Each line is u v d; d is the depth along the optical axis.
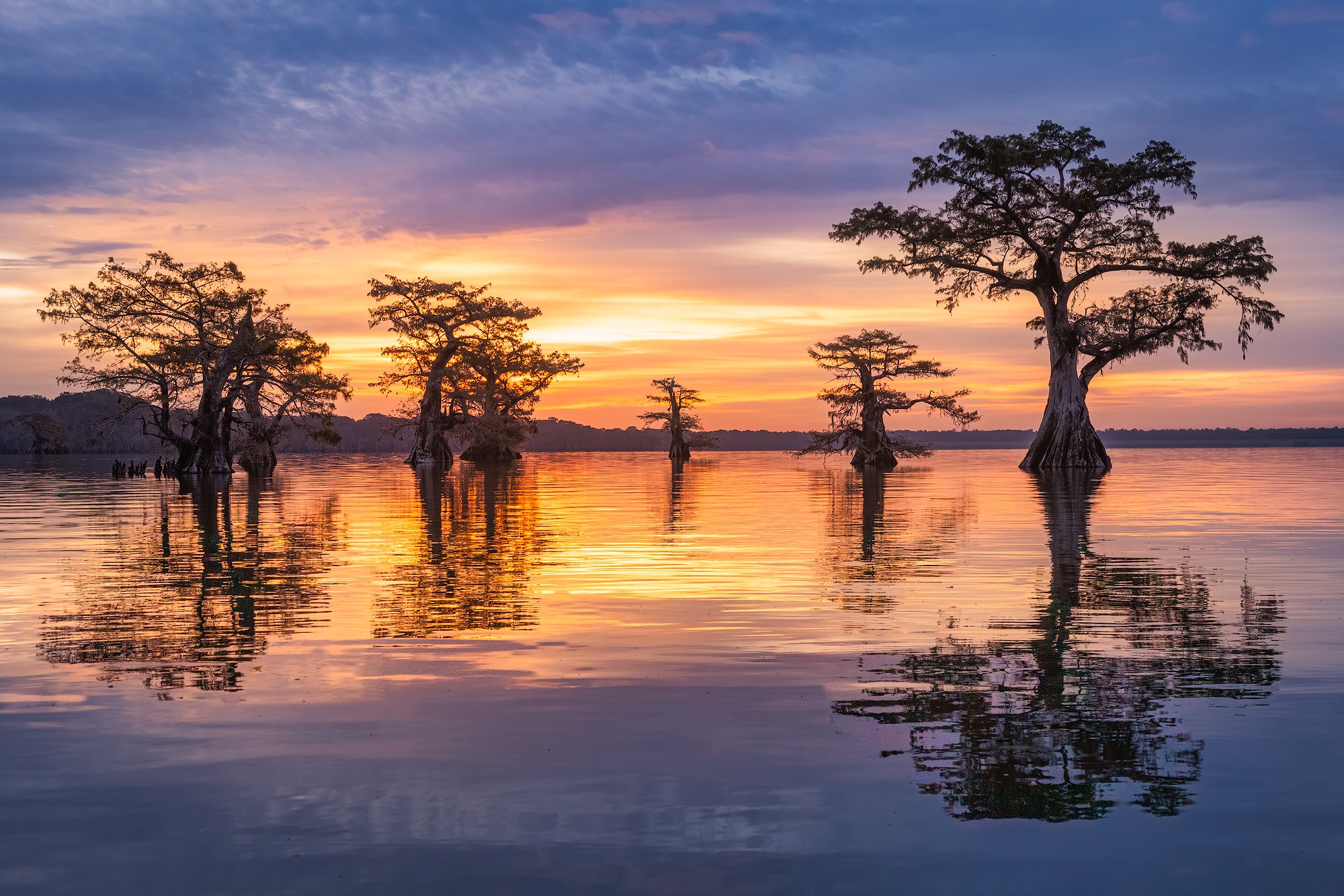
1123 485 43.72
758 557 17.17
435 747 6.35
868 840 4.91
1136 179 58.81
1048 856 4.73
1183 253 59.59
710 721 6.89
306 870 4.64
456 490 44.06
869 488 43.84
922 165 60.12
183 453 65.81
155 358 64.25
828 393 78.81
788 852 4.79
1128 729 6.65
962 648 9.31
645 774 5.83
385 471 78.81
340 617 11.25
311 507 32.12
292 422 74.81
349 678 8.24
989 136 58.56
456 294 90.94
